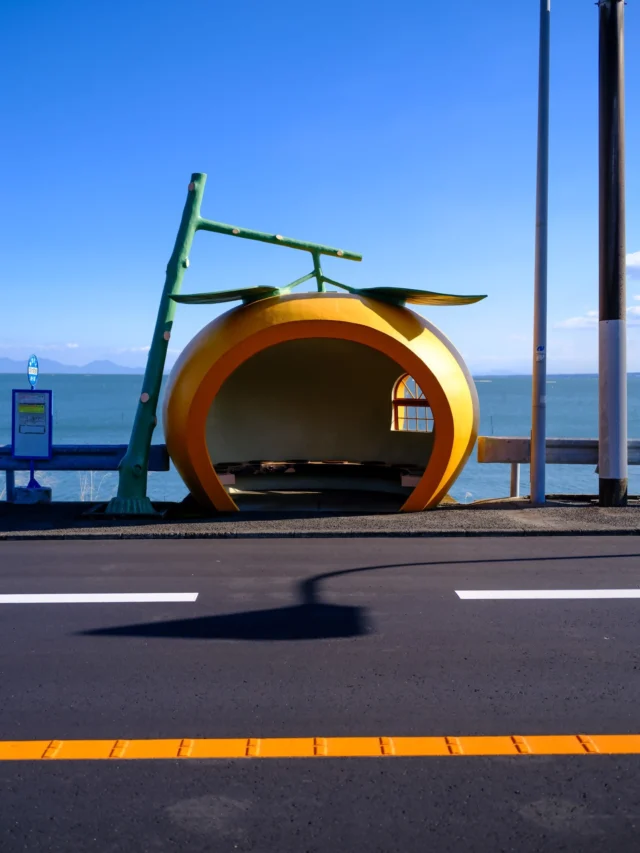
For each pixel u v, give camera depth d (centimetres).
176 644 544
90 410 8088
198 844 314
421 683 472
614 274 1080
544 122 1062
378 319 1036
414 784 357
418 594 668
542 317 1095
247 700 448
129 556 824
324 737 402
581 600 650
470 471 2745
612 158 1070
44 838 318
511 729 411
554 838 317
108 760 379
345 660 511
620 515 1023
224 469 1227
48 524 980
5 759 380
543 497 1119
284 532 921
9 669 497
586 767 372
